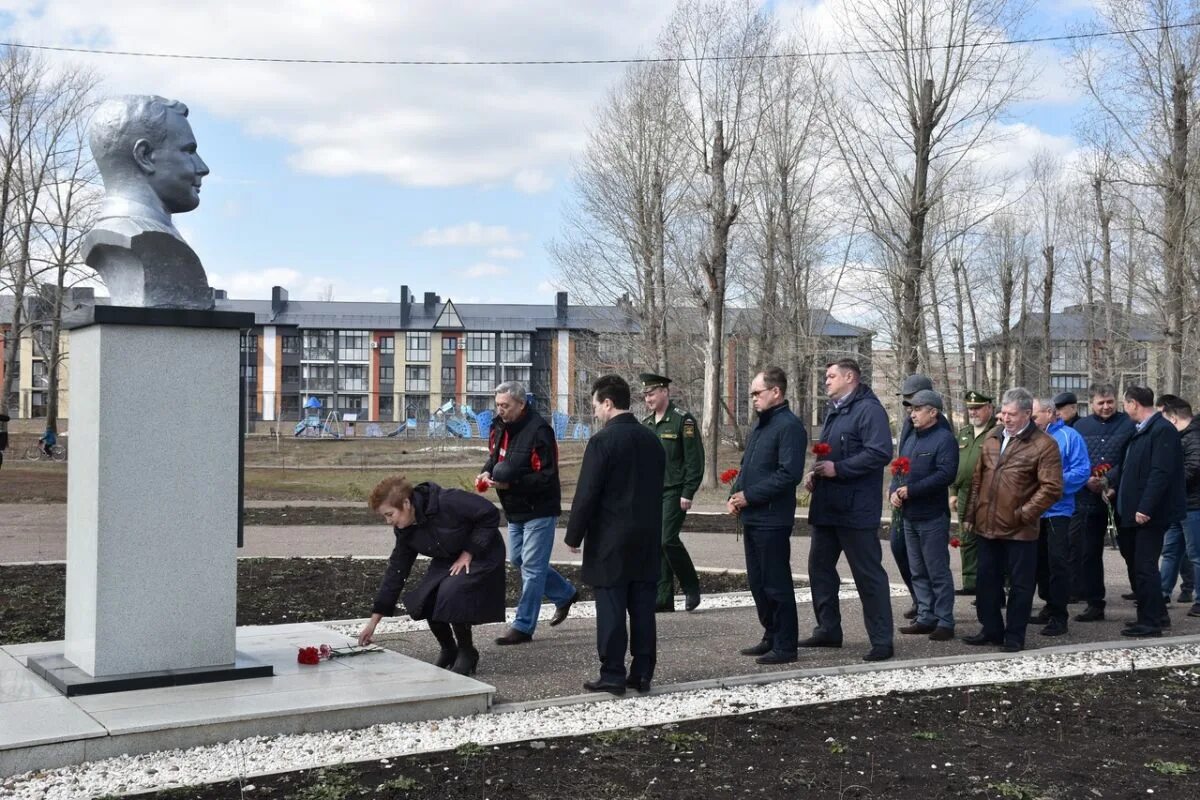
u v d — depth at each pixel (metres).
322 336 92.75
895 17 22.22
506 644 8.22
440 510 6.83
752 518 7.62
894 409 40.09
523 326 93.00
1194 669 7.48
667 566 9.84
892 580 12.14
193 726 5.43
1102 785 4.98
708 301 26.59
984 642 8.38
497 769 5.12
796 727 5.89
